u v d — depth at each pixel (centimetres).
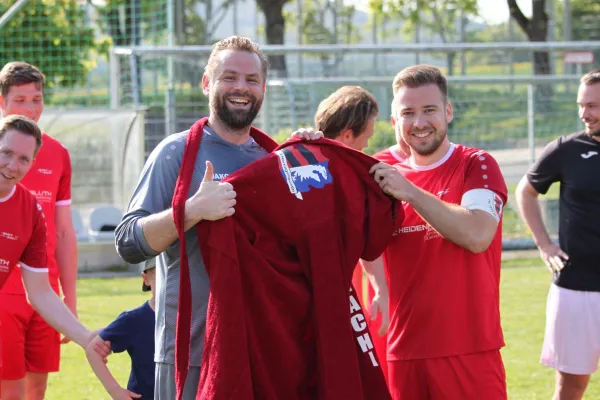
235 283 538
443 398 634
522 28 4206
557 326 850
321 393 556
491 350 639
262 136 617
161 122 2273
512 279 1925
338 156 587
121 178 2222
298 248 563
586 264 835
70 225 870
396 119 663
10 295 797
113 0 3016
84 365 1225
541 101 2427
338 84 2367
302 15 4484
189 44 4134
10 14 2386
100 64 3098
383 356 708
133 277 2038
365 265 701
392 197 602
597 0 4688
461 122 2388
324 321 554
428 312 636
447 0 4484
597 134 839
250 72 576
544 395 1035
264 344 553
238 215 555
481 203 625
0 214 709
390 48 2344
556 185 2514
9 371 802
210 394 528
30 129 712
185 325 551
